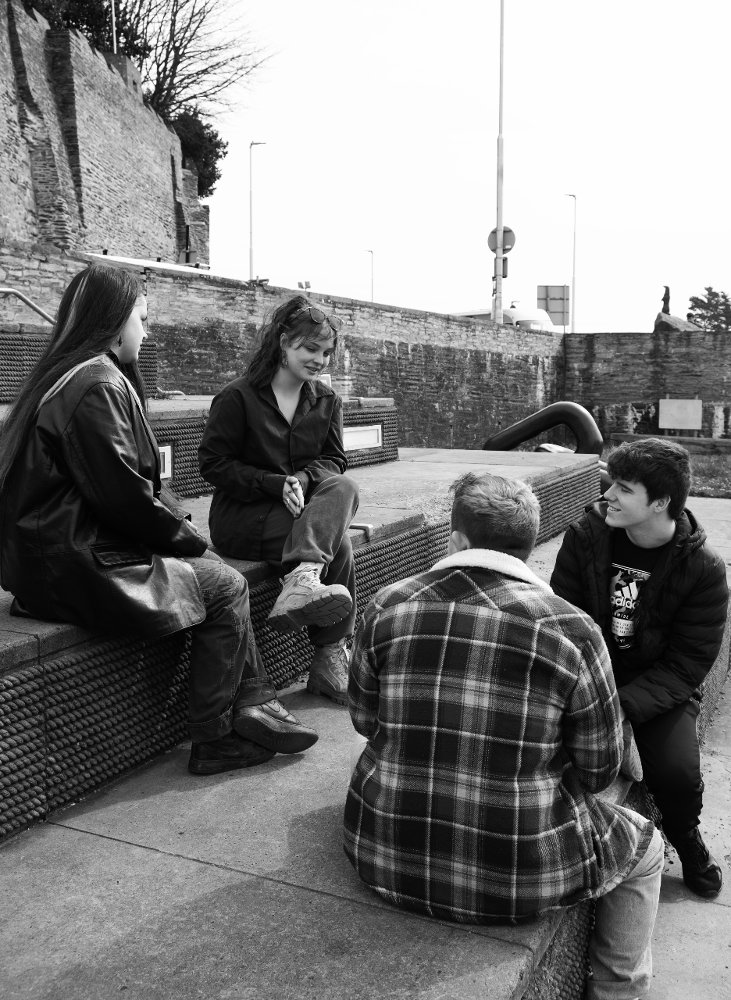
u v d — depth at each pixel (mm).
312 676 3705
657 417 26594
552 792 1973
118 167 26938
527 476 6766
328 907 2176
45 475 2518
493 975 1896
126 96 27703
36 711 2586
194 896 2248
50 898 2248
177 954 2016
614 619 2990
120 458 2490
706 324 100312
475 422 23375
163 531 2633
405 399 20703
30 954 2027
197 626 2891
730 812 3520
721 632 2873
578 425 13617
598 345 26891
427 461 8156
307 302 3447
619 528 2926
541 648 1893
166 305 14133
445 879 1990
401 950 1994
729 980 2562
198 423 5773
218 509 3621
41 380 2576
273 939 2057
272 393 3516
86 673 2744
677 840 2906
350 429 7301
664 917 2867
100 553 2562
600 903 2285
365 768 2127
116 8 34719
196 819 2652
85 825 2617
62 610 2611
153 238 30703
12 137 21031
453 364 22234
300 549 3277
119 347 2768
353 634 3857
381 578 4523
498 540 2014
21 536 2555
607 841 2092
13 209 20938
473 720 1925
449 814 1961
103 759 2840
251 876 2334
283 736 2963
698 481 14938
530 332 25438
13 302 10805
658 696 2797
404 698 1986
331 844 2496
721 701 4703
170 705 3129
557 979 2152
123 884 2307
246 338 15430
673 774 2797
